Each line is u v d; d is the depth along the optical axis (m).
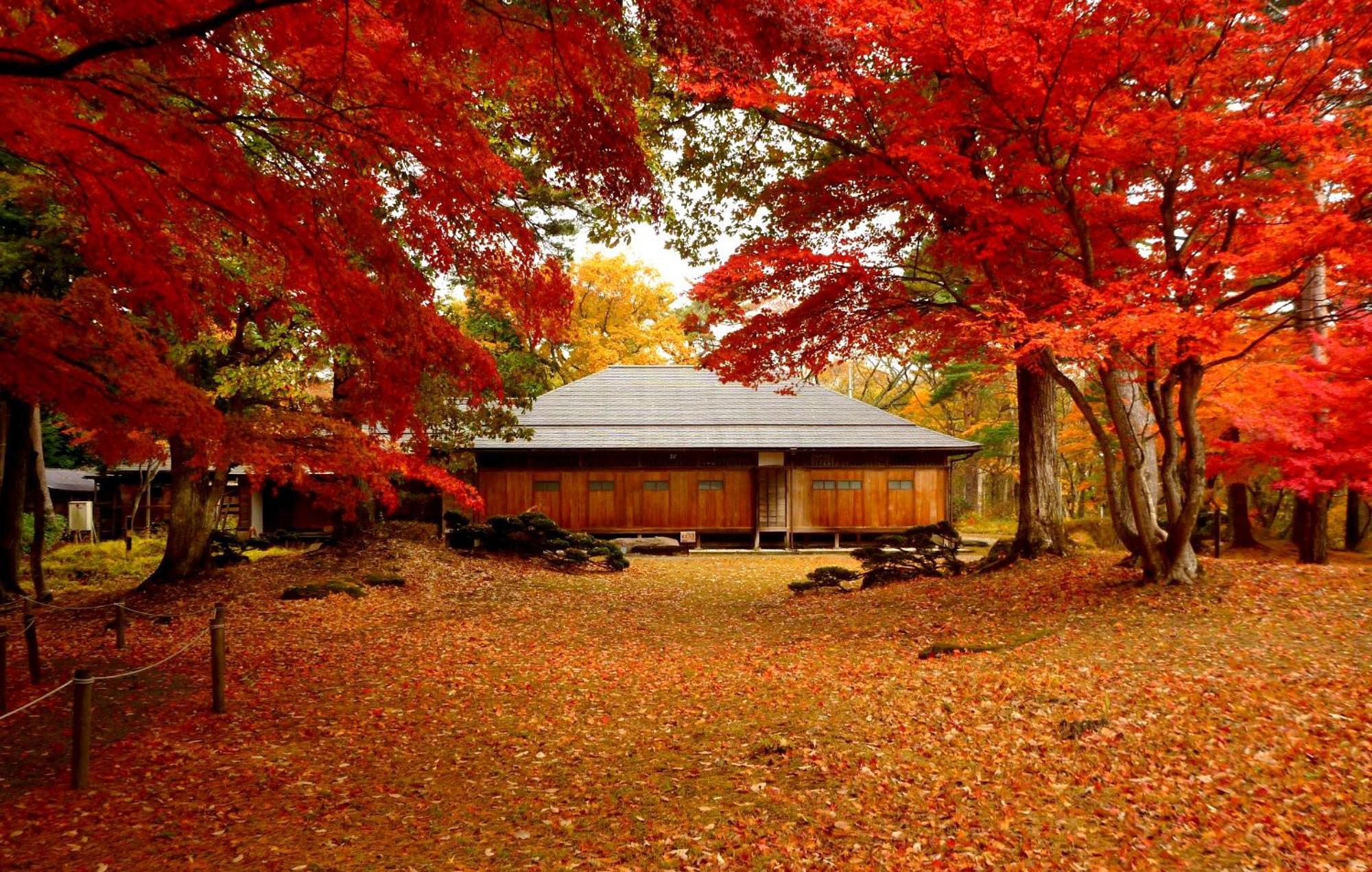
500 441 23.95
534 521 19.95
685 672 9.00
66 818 5.20
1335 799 4.79
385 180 5.21
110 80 4.17
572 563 19.50
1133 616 9.39
